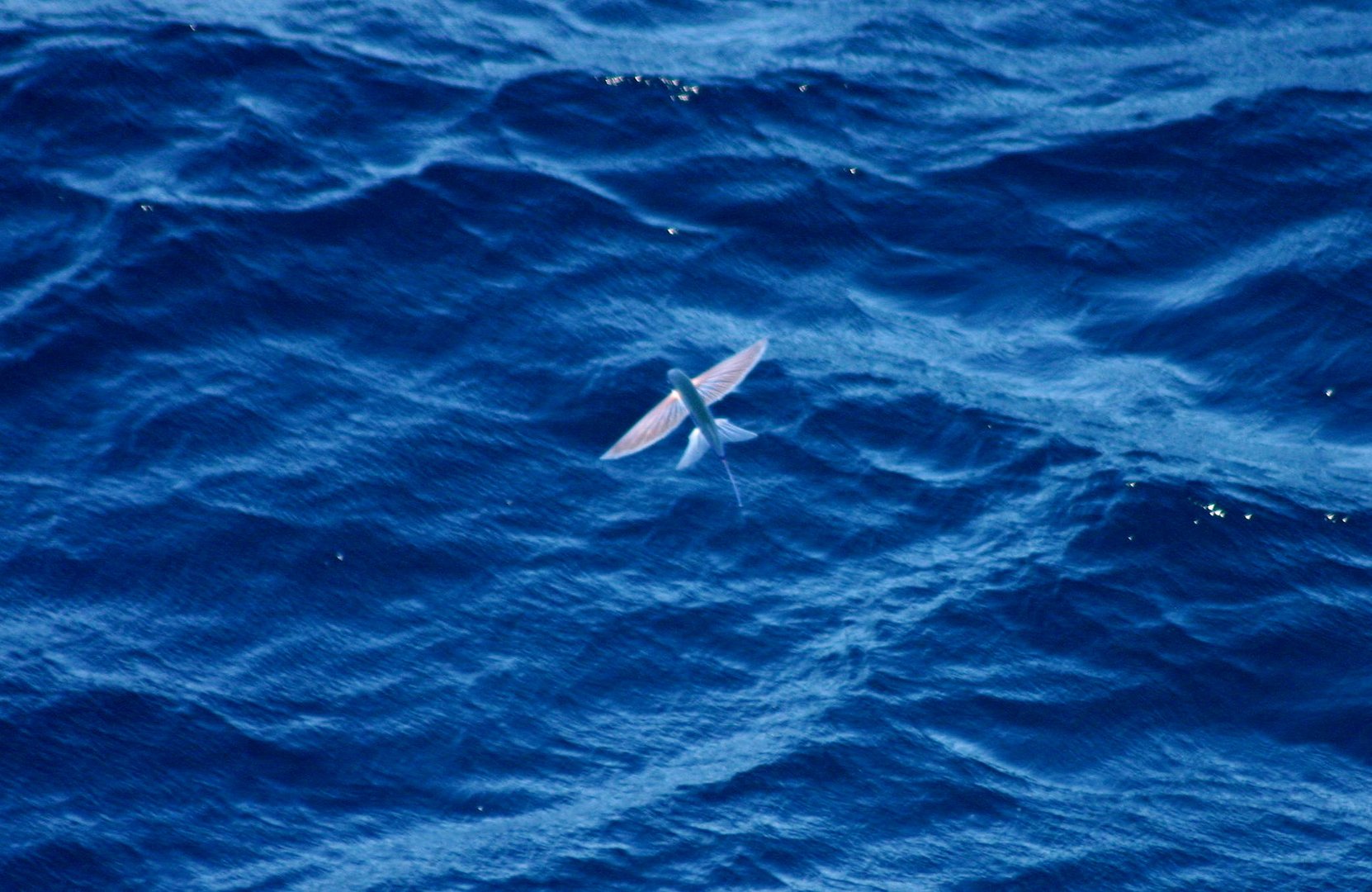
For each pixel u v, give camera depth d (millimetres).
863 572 52344
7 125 64188
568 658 49156
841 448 56062
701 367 58375
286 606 49719
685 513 53688
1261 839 45125
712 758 46625
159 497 52125
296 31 71750
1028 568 52281
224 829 43656
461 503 53281
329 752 45969
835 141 69562
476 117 68062
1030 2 80938
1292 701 49156
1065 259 64875
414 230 62344
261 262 60188
